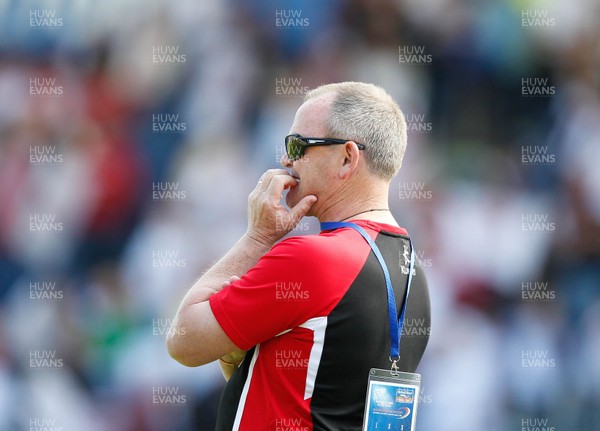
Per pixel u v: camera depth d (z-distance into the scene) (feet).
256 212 26.50
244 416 24.73
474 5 89.56
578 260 82.02
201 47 87.04
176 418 73.20
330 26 88.22
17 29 87.92
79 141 84.69
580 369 77.41
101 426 73.51
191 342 24.84
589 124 87.35
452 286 78.43
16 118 85.20
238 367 26.18
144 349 75.92
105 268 80.89
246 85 85.97
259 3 87.51
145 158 84.28
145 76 86.69
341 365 24.13
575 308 79.92
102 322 77.77
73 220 82.02
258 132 84.48
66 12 88.69
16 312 78.69
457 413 74.08
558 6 90.17
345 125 26.14
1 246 80.94
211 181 82.07
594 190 84.48
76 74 87.04
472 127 87.97
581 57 89.92
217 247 79.77
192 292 25.71
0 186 82.48
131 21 88.07
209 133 84.58
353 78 87.04
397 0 88.28
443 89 88.63
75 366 76.07
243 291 24.39
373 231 25.66
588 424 76.38
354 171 26.16
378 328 24.59
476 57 89.15
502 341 77.61
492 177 85.20
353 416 24.61
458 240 80.02
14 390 74.18
